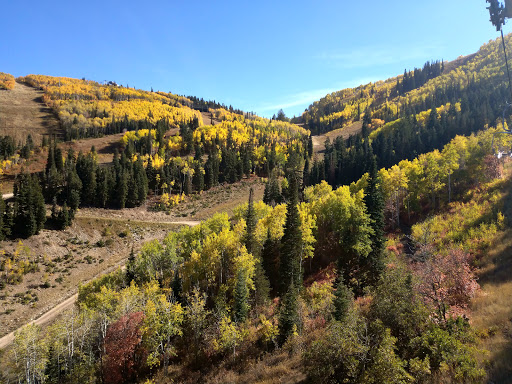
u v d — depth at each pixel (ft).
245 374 85.35
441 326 53.21
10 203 258.78
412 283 61.31
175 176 393.09
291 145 536.42
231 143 517.96
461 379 39.19
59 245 234.79
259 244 165.89
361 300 98.12
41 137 573.33
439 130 375.04
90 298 150.10
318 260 173.68
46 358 117.29
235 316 116.78
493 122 350.23
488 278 84.07
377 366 41.34
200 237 205.16
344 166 377.71
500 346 44.65
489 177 187.93
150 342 110.11
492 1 37.14
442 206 195.31
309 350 51.60
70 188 310.24
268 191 321.11
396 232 188.96
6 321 165.89
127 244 261.65
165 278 179.73
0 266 196.54
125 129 597.11
